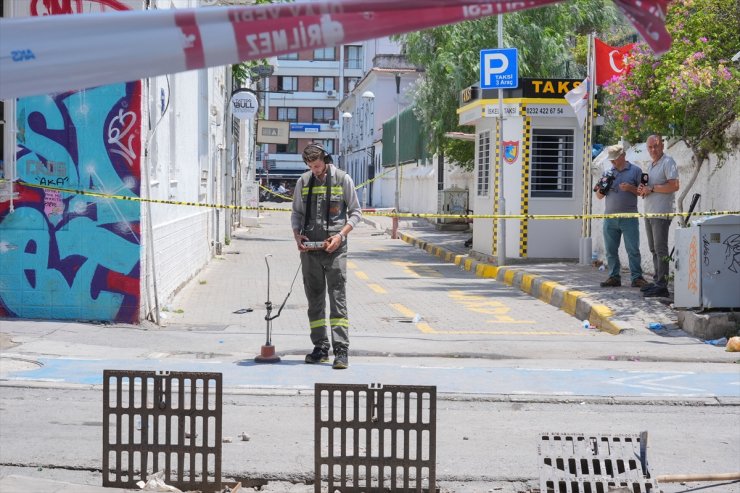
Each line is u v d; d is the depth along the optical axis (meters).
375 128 130.75
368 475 10.17
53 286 22.31
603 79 36.53
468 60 52.78
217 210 47.09
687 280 22.70
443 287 34.28
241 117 47.66
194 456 10.31
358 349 20.00
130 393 10.40
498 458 12.22
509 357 19.78
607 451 10.35
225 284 33.78
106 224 22.22
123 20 5.64
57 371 17.14
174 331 22.08
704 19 27.11
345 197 18.00
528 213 39.72
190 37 5.64
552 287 29.67
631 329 22.72
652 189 25.86
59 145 21.95
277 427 13.62
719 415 14.76
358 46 196.25
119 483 10.44
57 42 5.63
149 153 23.11
